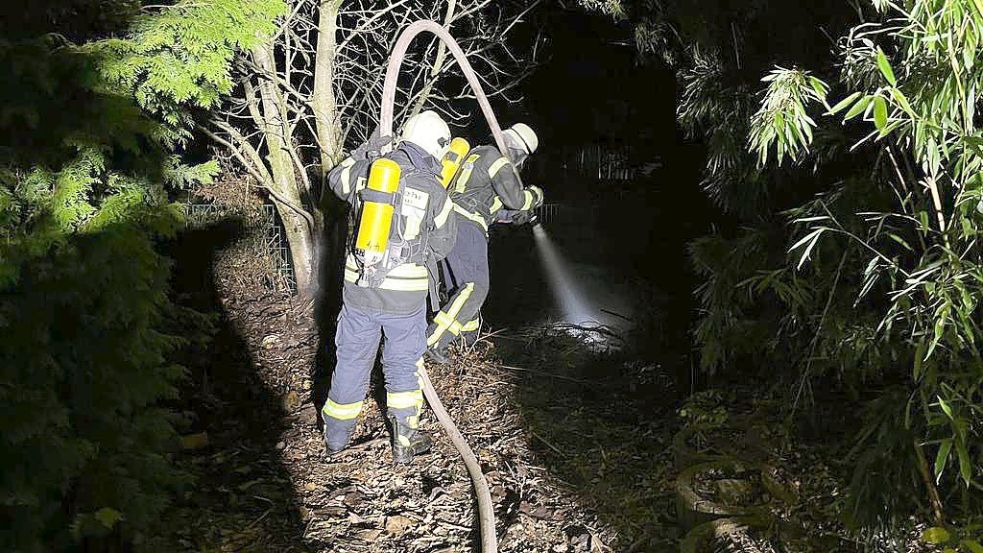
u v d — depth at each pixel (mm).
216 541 3738
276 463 4551
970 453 2898
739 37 4359
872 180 3369
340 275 6641
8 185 2973
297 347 6371
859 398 4230
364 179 3928
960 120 2518
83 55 2920
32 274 2953
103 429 3328
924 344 2613
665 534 3840
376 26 6605
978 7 2002
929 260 2729
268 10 3346
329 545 3752
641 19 5988
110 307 3146
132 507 3350
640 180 10352
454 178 4734
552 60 10570
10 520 3031
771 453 4141
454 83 9766
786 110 2504
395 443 4422
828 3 3887
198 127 6391
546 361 6379
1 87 2930
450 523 3949
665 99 8852
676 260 8336
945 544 2787
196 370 5805
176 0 3730
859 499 3098
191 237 7938
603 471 4516
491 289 8641
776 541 3469
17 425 2848
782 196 4406
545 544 3799
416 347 4152
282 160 6789
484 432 4965
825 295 3721
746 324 4453
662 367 6363
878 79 2848
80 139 2959
